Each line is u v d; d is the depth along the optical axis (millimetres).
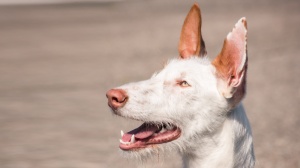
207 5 62781
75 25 44500
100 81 20125
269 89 17219
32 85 19500
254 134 11969
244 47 5672
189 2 68375
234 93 5762
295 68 21328
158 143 5906
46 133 12750
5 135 12609
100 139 12148
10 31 40000
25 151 11344
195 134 5863
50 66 24391
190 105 5859
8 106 15859
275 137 11578
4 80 20656
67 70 23156
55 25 44438
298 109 14312
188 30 6527
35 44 32906
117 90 5891
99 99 16828
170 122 5895
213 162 5871
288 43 28938
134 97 5875
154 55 26641
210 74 5910
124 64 24250
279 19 42469
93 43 32969
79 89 18609
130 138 5895
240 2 65000
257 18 44219
